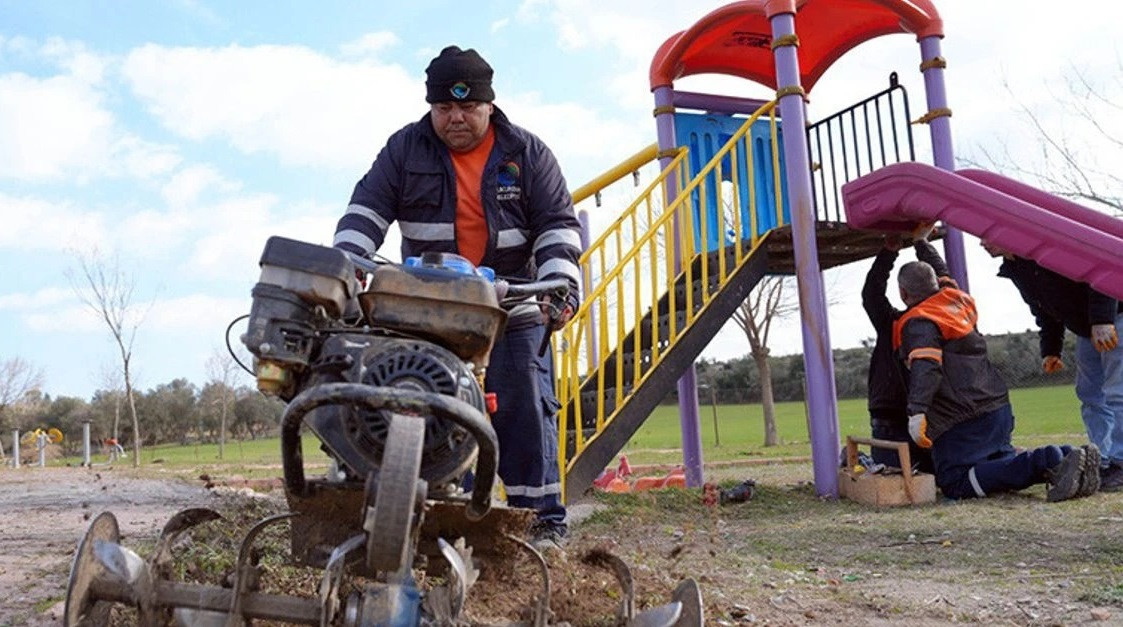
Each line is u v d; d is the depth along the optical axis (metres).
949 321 7.85
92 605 2.65
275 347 2.68
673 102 11.38
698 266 10.53
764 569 5.34
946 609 4.34
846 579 5.08
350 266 2.81
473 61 4.24
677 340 9.23
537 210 4.39
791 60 9.18
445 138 4.34
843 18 11.70
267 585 3.82
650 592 4.22
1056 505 7.14
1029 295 8.27
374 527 2.24
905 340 7.89
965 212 8.34
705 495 8.70
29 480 11.34
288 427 2.47
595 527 7.48
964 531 6.29
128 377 26.31
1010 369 37.09
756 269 9.83
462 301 2.85
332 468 2.88
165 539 2.91
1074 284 8.06
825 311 9.00
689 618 2.98
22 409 51.75
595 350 11.38
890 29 11.45
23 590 4.29
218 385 46.28
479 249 4.44
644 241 9.23
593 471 8.59
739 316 23.83
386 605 2.45
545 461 4.45
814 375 8.83
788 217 11.62
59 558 5.21
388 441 2.30
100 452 52.28
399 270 2.86
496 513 2.79
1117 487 7.79
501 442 4.33
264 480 12.12
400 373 2.69
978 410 7.84
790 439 26.19
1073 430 18.30
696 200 11.23
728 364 47.19
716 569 5.32
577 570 4.27
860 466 8.84
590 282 10.89
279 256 2.73
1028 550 5.59
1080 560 5.25
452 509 2.71
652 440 28.42
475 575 2.82
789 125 9.14
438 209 4.39
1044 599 4.42
